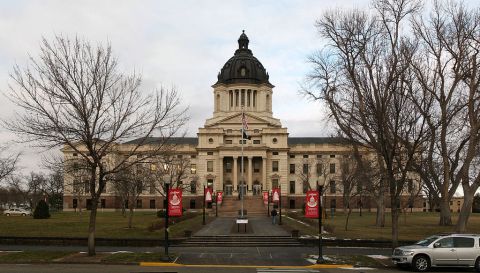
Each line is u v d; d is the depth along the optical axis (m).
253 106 132.25
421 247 26.27
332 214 83.50
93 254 29.86
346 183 70.62
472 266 25.91
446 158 50.81
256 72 134.38
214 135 120.56
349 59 44.91
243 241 39.72
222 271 24.64
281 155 120.44
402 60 34.25
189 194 119.00
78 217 77.31
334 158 121.56
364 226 58.72
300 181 121.94
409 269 27.22
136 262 27.75
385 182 48.97
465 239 26.33
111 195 119.50
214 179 118.94
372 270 26.33
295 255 32.34
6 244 38.22
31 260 28.02
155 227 47.44
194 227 48.88
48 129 28.36
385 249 36.94
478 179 42.75
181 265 27.36
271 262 28.98
